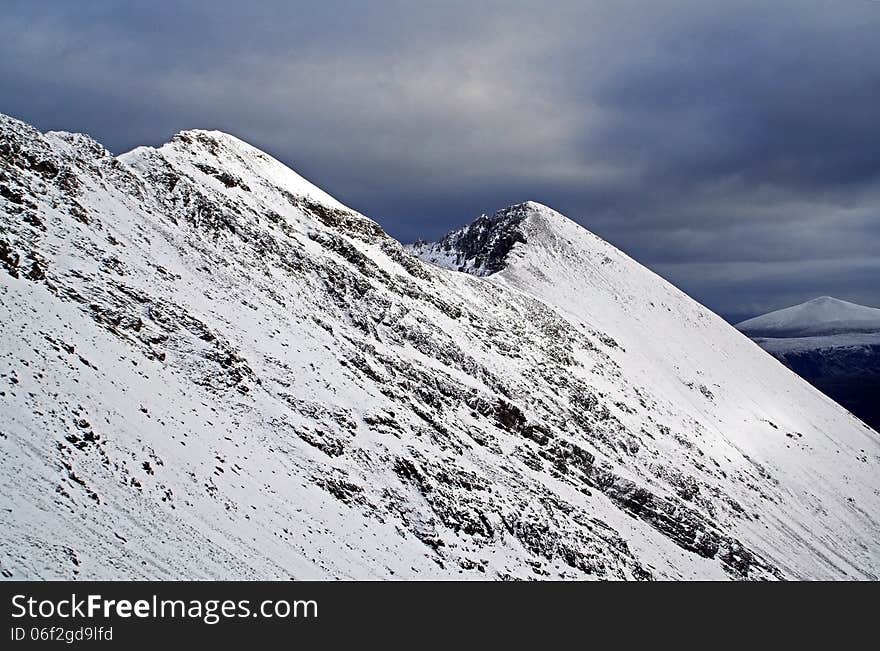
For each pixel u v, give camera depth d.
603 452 82.12
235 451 43.72
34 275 43.97
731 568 70.31
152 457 37.38
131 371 43.09
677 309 146.00
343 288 77.12
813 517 100.12
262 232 75.12
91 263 50.31
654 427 98.69
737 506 89.75
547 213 157.25
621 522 67.25
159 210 66.56
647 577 59.62
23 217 48.72
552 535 56.56
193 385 47.00
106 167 65.50
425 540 48.28
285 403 51.78
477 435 66.31
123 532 31.59
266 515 40.16
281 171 97.88
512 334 98.06
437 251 169.62
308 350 60.53
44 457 31.73
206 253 65.00
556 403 85.81
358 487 48.22
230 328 56.25
